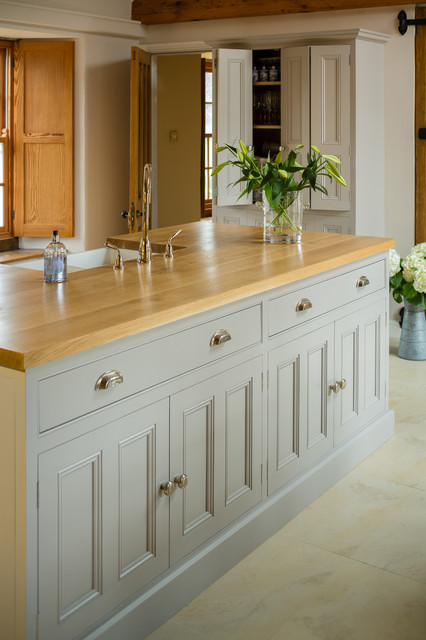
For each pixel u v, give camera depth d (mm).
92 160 7020
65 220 7066
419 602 2736
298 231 3852
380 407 4160
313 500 3506
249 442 3049
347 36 5684
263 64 6344
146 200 3312
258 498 3146
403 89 6008
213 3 6664
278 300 3146
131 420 2424
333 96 5816
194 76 8297
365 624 2611
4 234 7160
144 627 2523
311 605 2725
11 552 2125
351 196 5859
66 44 6793
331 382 3615
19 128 7012
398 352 5781
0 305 2570
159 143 7988
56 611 2211
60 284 2916
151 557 2574
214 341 2770
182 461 2686
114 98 7125
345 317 3688
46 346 2055
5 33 6512
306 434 3453
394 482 3699
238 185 6316
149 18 7004
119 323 2307
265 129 6457
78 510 2258
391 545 3133
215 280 2967
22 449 2059
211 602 2746
